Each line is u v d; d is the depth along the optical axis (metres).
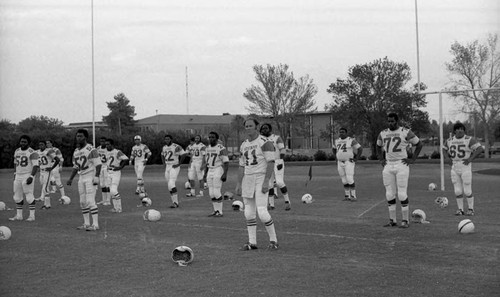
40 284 7.07
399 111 49.31
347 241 9.89
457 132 13.06
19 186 13.64
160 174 36.03
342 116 50.97
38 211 15.91
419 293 6.46
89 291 6.72
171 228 11.82
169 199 18.72
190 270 7.74
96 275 7.52
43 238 10.66
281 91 59.09
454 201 16.25
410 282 6.97
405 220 11.42
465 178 13.00
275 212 14.23
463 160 13.04
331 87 51.25
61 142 45.62
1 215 14.93
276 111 59.34
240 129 65.81
